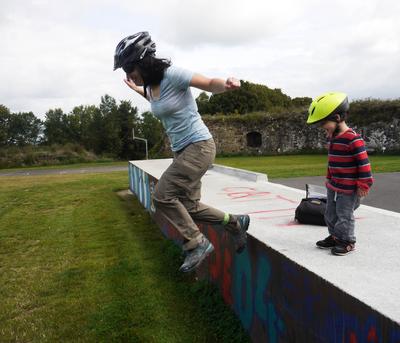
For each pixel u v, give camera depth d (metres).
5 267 5.73
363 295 1.99
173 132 2.88
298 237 3.15
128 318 3.99
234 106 41.81
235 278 3.62
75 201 11.26
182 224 2.91
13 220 8.97
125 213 9.20
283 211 4.35
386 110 23.92
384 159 19.48
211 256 4.32
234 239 3.21
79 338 3.70
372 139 24.44
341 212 2.65
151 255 5.91
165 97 2.75
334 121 2.58
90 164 33.66
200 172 2.87
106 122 50.25
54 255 6.20
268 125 29.80
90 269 5.47
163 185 2.89
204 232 4.57
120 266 5.49
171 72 2.70
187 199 2.99
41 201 11.58
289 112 29.12
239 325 3.50
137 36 2.72
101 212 9.41
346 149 2.57
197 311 4.01
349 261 2.54
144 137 52.56
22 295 4.70
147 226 7.81
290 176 12.87
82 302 4.44
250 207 4.70
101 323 3.93
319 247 2.82
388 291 2.04
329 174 2.79
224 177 7.99
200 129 2.86
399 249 2.78
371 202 7.95
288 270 2.62
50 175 21.77
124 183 15.09
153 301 4.32
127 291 4.64
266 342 3.00
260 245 3.04
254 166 18.72
